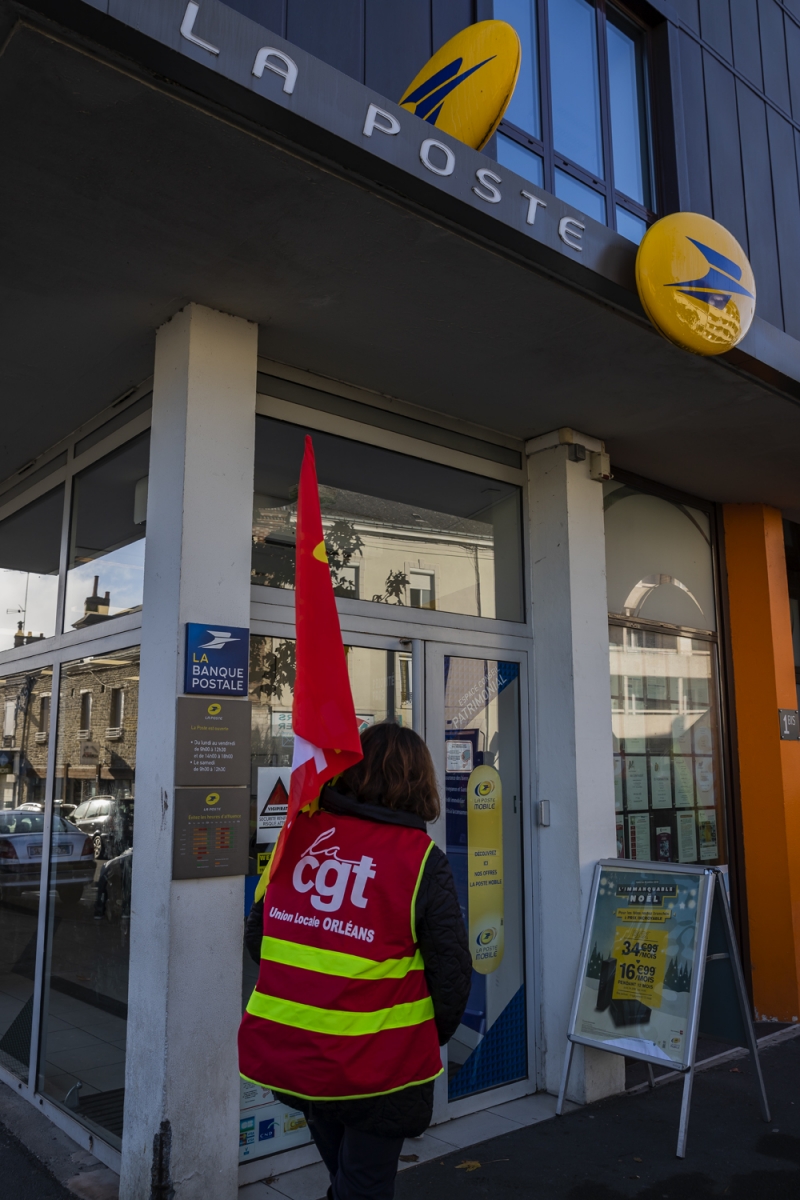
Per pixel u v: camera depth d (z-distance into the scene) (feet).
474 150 9.94
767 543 20.90
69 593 14.53
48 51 7.49
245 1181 11.11
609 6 15.92
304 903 6.63
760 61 18.38
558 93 14.73
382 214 9.66
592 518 16.07
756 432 16.15
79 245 10.10
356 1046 6.13
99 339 12.20
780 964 19.27
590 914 14.25
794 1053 16.87
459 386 14.02
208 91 8.01
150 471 11.67
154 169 8.87
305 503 7.52
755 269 17.03
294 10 10.53
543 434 16.12
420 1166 11.76
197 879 10.34
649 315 11.57
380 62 11.42
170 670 10.64
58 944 13.35
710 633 20.33
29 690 15.55
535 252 10.50
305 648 7.14
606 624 15.96
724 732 20.15
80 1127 12.15
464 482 15.49
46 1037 13.52
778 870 19.57
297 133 8.54
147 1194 9.82
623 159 15.80
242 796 10.79
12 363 12.80
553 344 12.63
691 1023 12.52
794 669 21.01
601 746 15.42
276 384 13.08
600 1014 13.52
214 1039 10.23
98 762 12.67
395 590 14.07
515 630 15.56
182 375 11.30
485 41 10.44
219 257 10.34
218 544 11.09
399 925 6.38
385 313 11.71
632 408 14.96
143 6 7.54
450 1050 13.53
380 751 7.06
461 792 14.34
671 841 18.39
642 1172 11.57
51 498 15.79
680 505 20.10
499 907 14.61
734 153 17.17
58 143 8.49
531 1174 11.50
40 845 14.29
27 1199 10.61
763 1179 11.35
